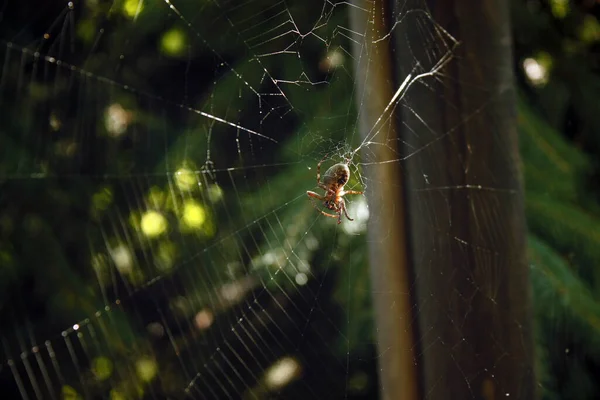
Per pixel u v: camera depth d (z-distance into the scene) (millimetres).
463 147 3734
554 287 5359
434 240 3705
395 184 3725
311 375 6238
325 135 5574
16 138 4191
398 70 3758
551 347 5586
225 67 5582
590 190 6242
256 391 6148
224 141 5777
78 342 5191
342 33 4910
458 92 3752
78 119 3891
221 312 6031
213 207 5637
